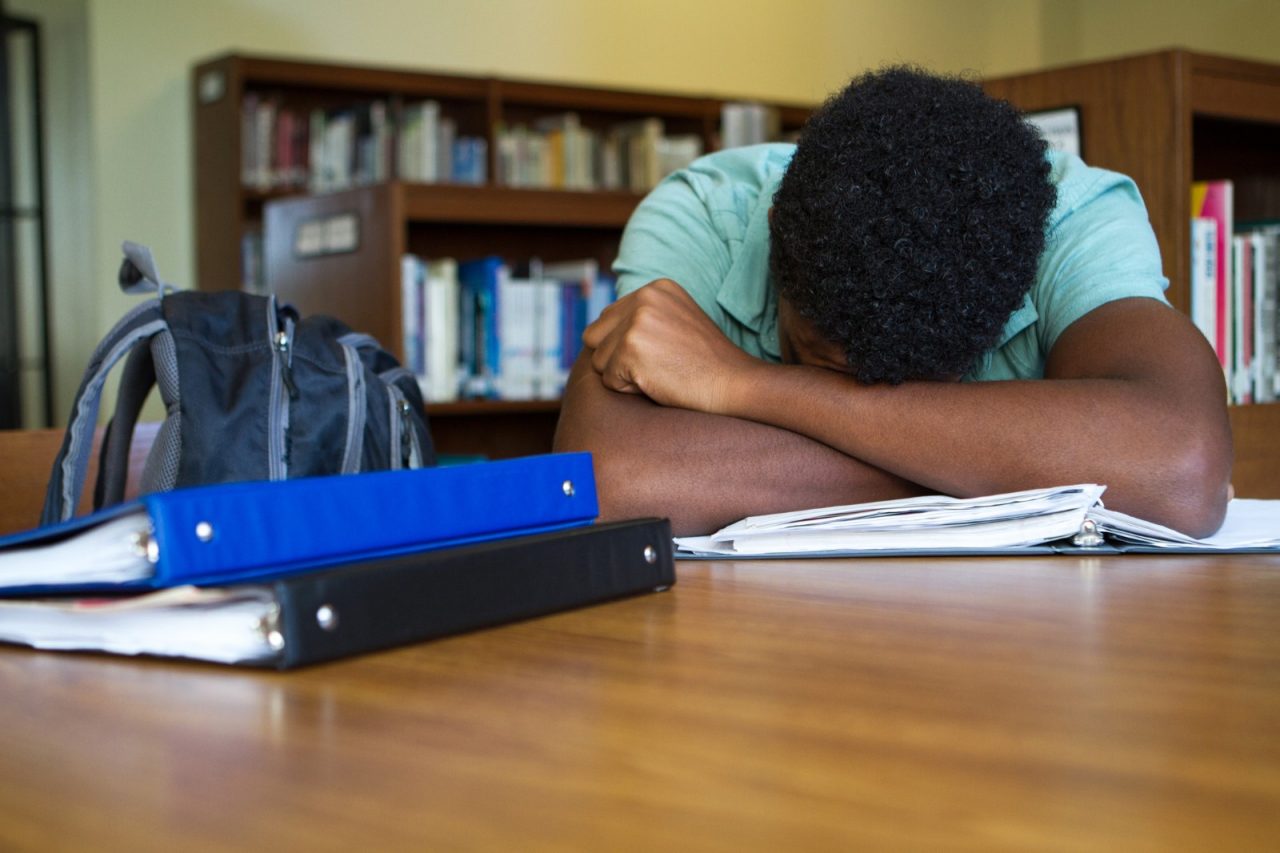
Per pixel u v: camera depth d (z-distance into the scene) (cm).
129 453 127
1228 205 207
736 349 115
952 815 35
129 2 499
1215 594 74
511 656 56
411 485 60
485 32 572
